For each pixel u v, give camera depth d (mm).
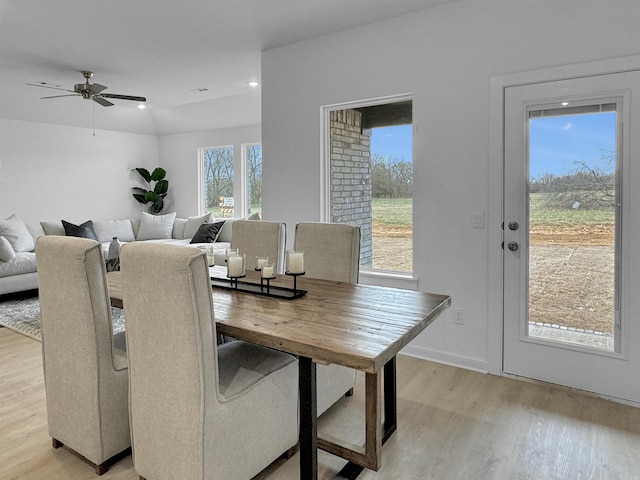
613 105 2576
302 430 1777
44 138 6680
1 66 4551
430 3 3076
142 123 7645
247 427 1787
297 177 3924
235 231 3242
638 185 2514
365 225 3686
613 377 2641
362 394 2760
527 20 2781
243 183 7176
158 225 7188
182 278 1521
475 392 2752
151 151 8172
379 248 3635
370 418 1915
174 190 8109
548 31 2719
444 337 3221
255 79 5082
